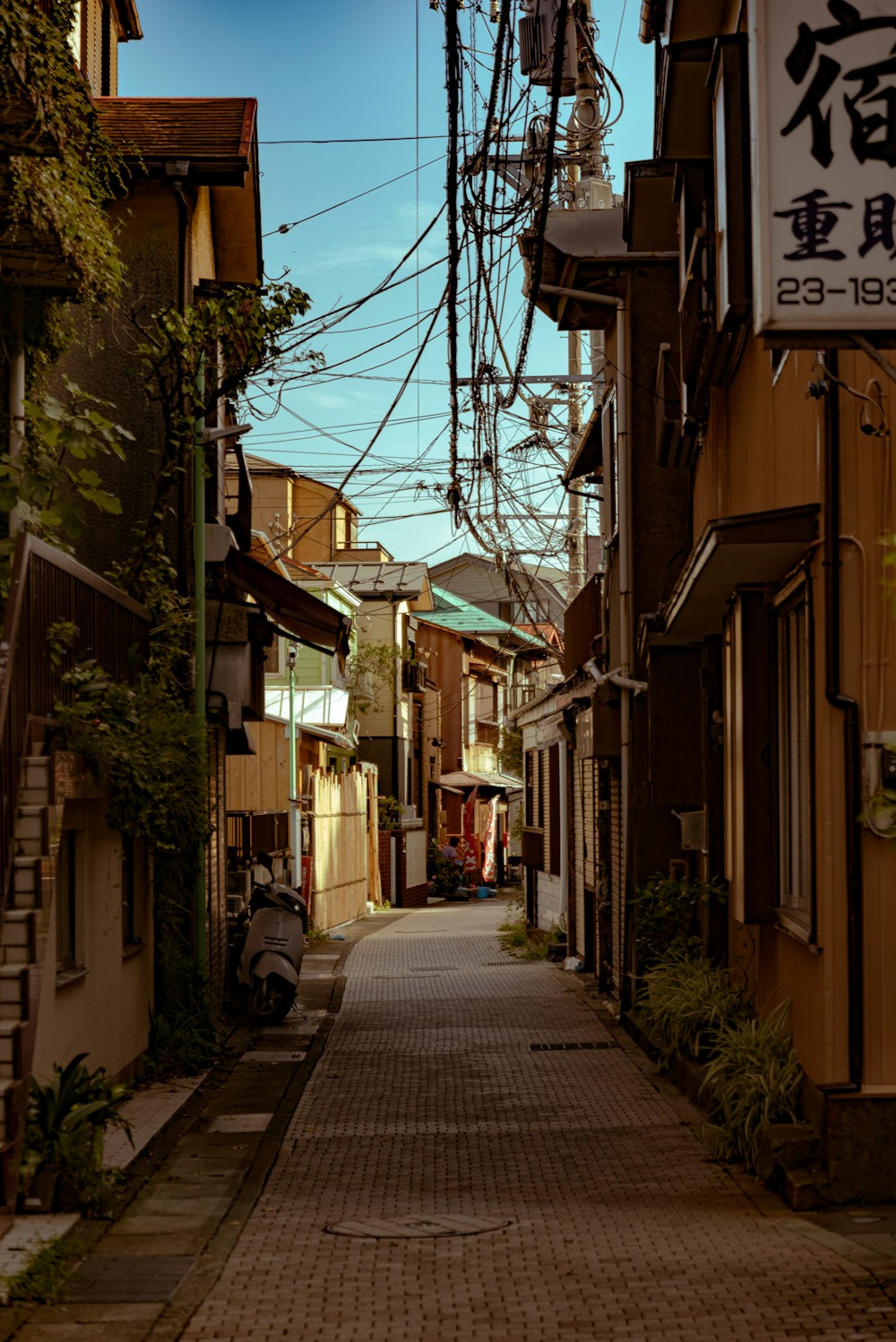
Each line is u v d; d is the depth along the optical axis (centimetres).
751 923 875
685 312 1065
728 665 970
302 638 1509
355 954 2227
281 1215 715
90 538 1272
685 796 1244
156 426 1290
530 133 1181
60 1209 679
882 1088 703
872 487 724
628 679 1432
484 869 4431
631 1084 1091
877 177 545
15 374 1000
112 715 929
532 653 5053
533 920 2445
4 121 817
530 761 2556
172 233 1306
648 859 1430
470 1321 524
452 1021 1460
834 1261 583
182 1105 1014
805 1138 724
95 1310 547
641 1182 776
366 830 3316
